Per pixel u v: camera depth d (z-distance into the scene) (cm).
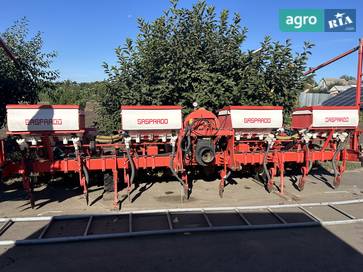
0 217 634
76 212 660
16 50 1038
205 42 1002
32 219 612
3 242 510
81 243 519
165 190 831
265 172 804
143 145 791
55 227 584
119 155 783
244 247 507
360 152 850
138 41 1014
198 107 959
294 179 962
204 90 957
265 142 822
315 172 1068
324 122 823
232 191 826
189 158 762
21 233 555
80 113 712
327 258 473
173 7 997
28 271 436
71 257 474
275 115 800
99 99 1050
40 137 696
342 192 830
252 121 787
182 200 748
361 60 922
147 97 976
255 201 745
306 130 827
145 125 734
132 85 1015
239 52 1007
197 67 966
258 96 1021
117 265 451
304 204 703
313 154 830
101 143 766
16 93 1037
